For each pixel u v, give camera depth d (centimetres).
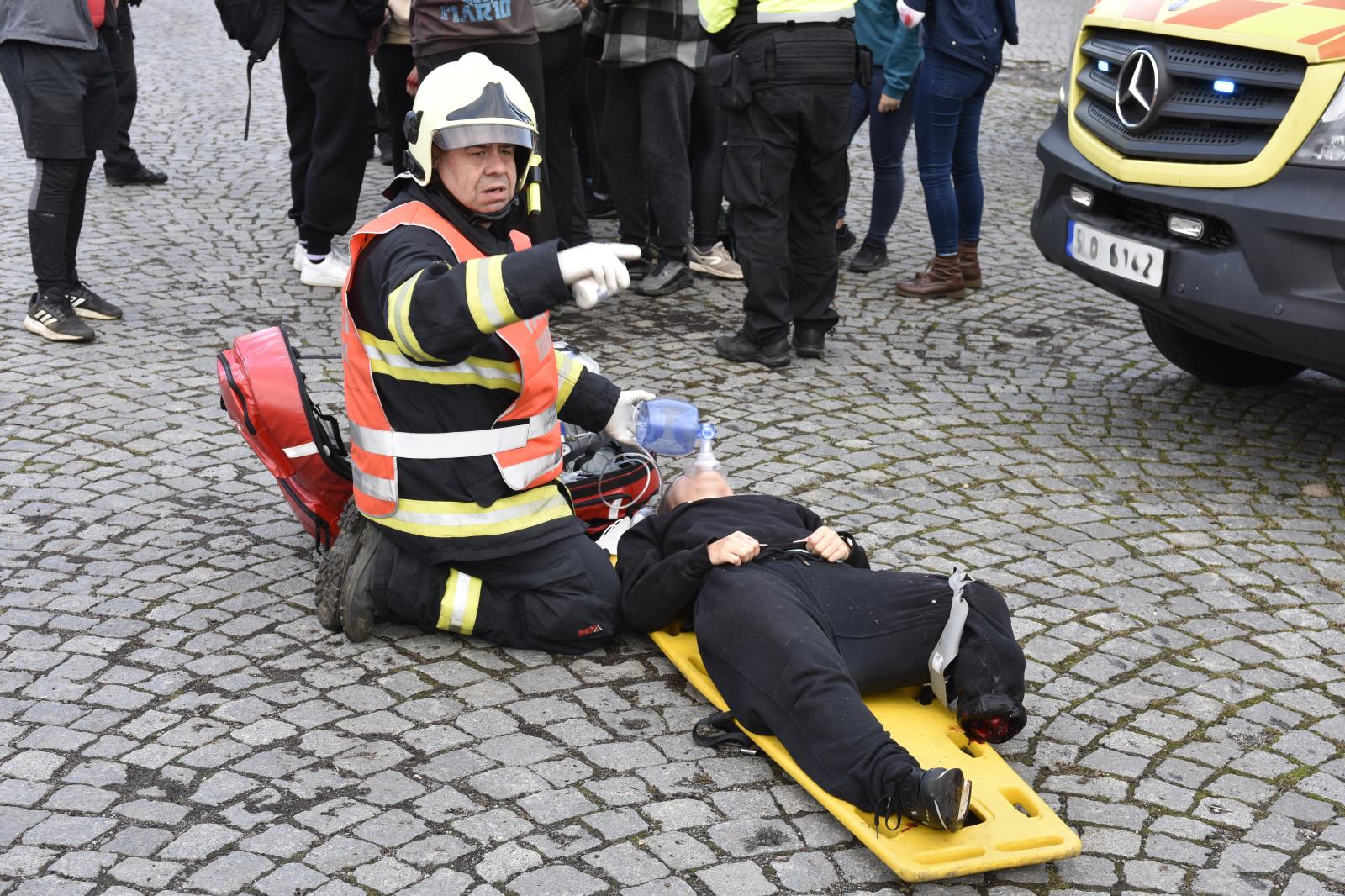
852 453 466
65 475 434
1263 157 405
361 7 583
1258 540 409
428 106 307
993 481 446
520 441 324
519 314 269
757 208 531
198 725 301
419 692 318
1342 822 279
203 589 364
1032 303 651
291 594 363
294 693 315
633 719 309
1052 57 1423
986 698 278
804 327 561
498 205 319
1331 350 398
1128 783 290
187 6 1530
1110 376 552
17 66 525
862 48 531
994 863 251
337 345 563
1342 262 391
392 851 259
